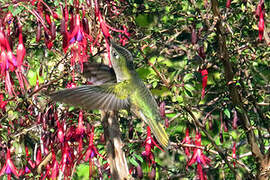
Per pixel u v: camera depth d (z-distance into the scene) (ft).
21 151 20.76
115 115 21.34
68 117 22.11
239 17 25.04
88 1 17.94
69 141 22.63
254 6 21.49
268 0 25.50
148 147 20.57
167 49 25.96
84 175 28.07
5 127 20.75
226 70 21.27
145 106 16.22
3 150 20.56
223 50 20.75
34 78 24.17
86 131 21.95
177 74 19.99
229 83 20.67
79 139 21.95
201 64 21.34
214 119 28.89
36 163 22.76
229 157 23.63
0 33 17.28
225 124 23.07
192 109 21.90
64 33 17.30
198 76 22.33
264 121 22.81
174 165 29.50
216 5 19.72
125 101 15.20
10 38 17.54
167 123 21.26
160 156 29.91
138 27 24.77
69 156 22.12
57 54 22.43
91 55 21.01
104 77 16.49
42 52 24.34
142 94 16.31
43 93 20.81
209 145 21.84
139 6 26.71
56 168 22.00
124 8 24.72
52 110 21.49
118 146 21.15
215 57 22.07
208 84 26.58
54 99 12.40
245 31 24.67
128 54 16.22
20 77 18.12
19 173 21.45
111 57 16.10
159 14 28.07
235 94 21.35
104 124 21.34
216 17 19.75
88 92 13.20
